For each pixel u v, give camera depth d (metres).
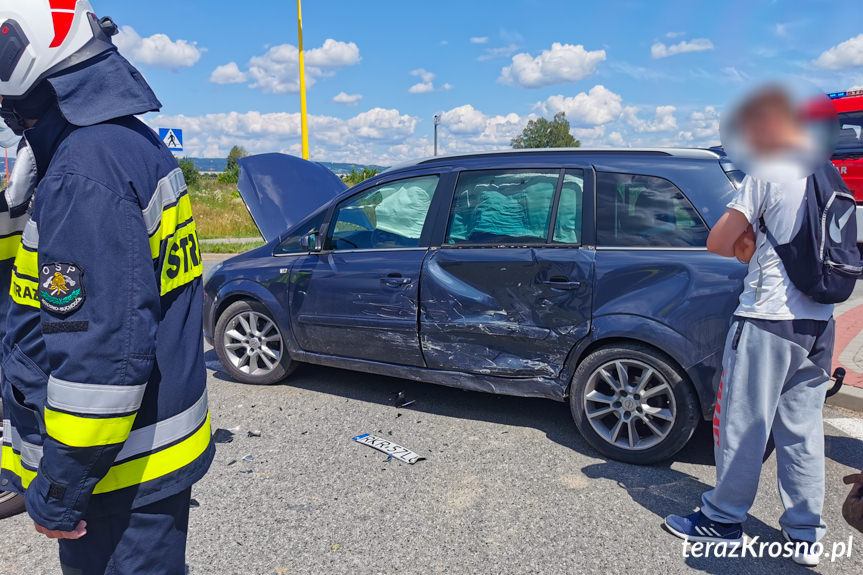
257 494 3.24
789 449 2.66
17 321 1.43
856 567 2.64
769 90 2.32
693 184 3.45
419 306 4.11
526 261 3.76
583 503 3.14
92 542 1.54
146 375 1.35
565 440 3.90
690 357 3.29
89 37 1.39
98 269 1.29
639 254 3.49
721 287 3.22
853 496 2.24
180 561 1.65
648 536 2.85
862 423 4.17
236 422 4.22
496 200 3.97
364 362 4.47
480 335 3.93
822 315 2.47
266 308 4.86
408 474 3.46
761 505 3.12
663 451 3.46
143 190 1.39
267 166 6.05
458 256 3.99
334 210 4.61
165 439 1.52
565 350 3.69
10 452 1.57
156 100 1.53
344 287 4.41
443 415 4.32
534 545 2.78
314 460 3.63
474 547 2.77
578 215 3.70
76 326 1.28
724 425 2.68
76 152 1.31
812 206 2.34
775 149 2.36
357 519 3.00
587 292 3.57
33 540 2.84
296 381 5.06
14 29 1.31
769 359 2.51
